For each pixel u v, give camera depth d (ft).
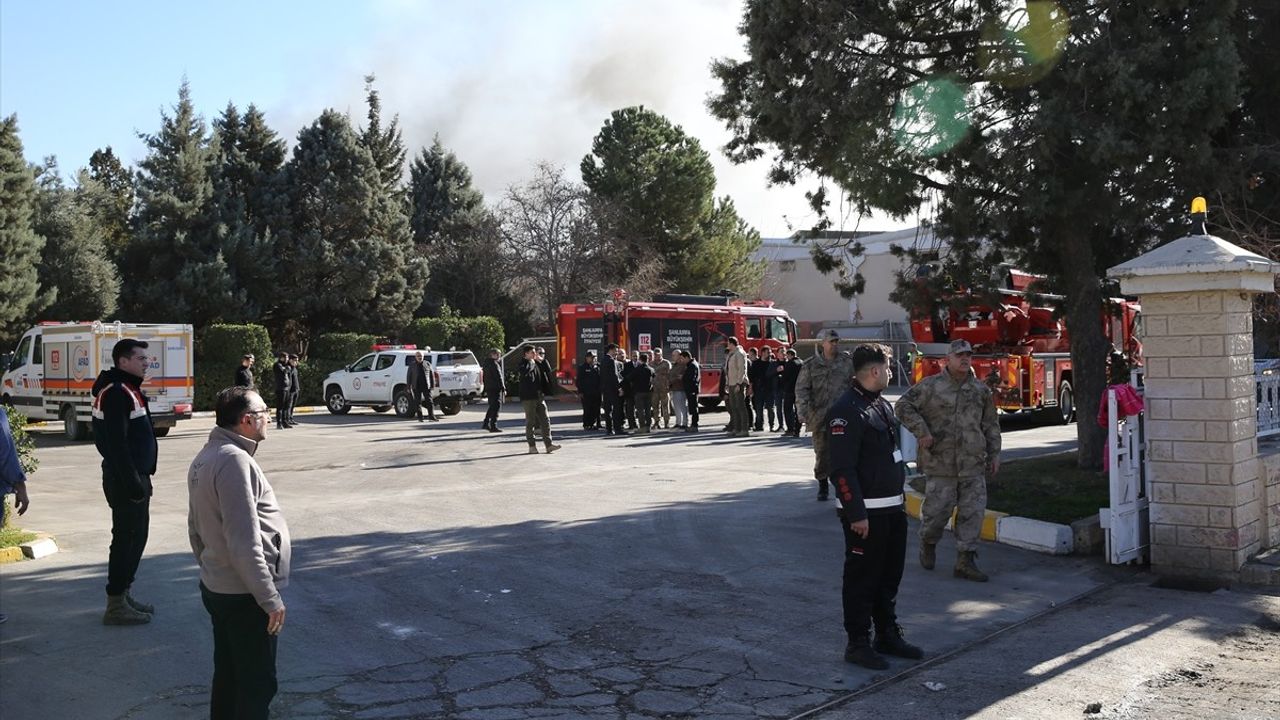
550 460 54.44
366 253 127.75
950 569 27.78
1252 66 37.78
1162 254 27.04
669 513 36.52
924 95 37.99
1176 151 33.45
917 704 17.47
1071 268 41.11
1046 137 34.09
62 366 74.84
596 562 28.58
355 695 17.99
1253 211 37.99
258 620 13.87
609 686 18.47
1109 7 34.24
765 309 101.86
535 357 57.52
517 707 17.40
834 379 36.17
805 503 38.50
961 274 42.75
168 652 20.54
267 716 14.12
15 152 100.73
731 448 60.44
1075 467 42.32
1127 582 26.43
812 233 44.55
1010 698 17.71
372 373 92.68
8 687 18.42
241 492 13.60
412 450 60.80
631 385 72.90
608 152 153.69
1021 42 35.99
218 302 114.21
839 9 37.47
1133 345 73.77
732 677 18.94
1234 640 21.21
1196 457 26.63
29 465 38.04
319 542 31.73
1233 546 26.13
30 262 100.12
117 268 112.68
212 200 119.24
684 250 148.66
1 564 29.01
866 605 19.53
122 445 21.50
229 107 130.21
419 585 26.08
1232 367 26.37
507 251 145.18
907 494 36.27
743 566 27.99
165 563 28.91
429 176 171.53
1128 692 17.99
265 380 107.55
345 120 132.26
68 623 22.67
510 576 26.96
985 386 27.02
